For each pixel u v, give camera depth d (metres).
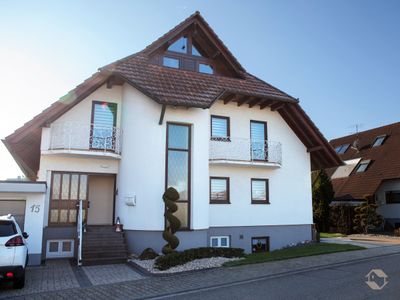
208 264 12.47
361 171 31.55
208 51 18.59
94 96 15.80
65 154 14.53
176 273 11.26
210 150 16.88
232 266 12.42
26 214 12.67
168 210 13.80
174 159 15.20
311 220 19.33
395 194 28.91
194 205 15.09
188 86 15.95
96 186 16.05
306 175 19.62
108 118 15.89
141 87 14.48
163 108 14.47
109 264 12.97
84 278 10.70
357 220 25.94
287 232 18.56
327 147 19.36
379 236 24.19
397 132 32.31
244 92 16.97
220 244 16.88
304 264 12.79
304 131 19.33
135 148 14.99
